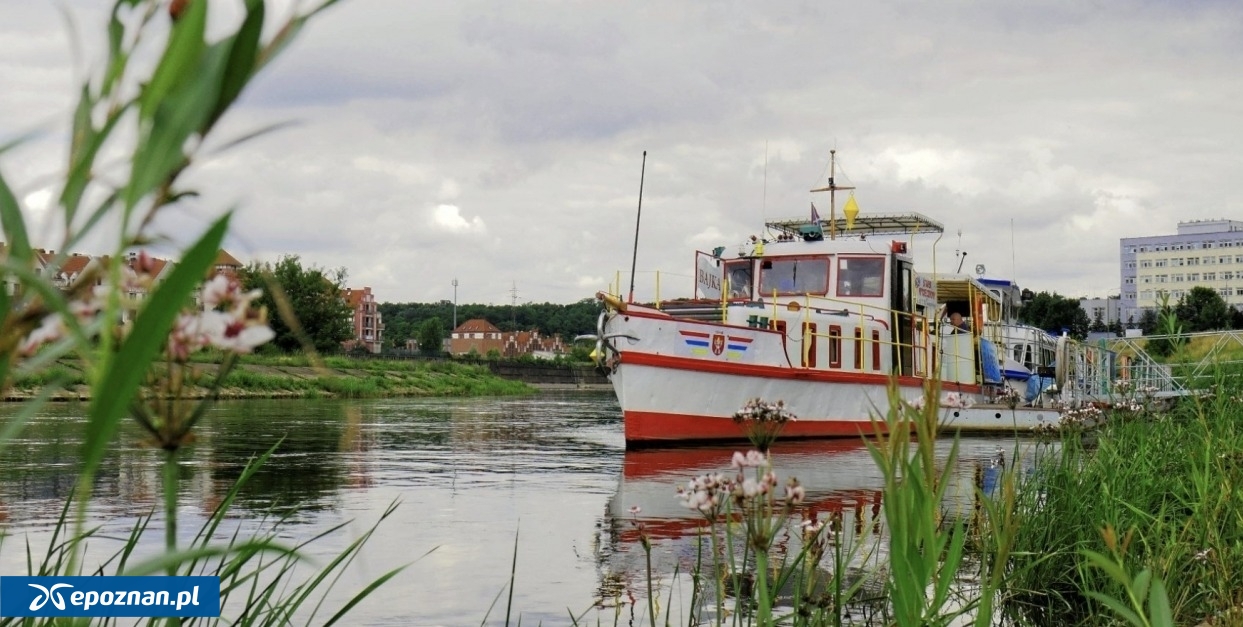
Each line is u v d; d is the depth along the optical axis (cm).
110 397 67
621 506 773
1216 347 673
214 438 1435
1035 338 2327
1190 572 420
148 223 67
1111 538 235
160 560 90
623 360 1346
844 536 598
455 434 1653
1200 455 547
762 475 249
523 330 18712
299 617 420
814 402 1538
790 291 1694
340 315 7288
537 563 543
